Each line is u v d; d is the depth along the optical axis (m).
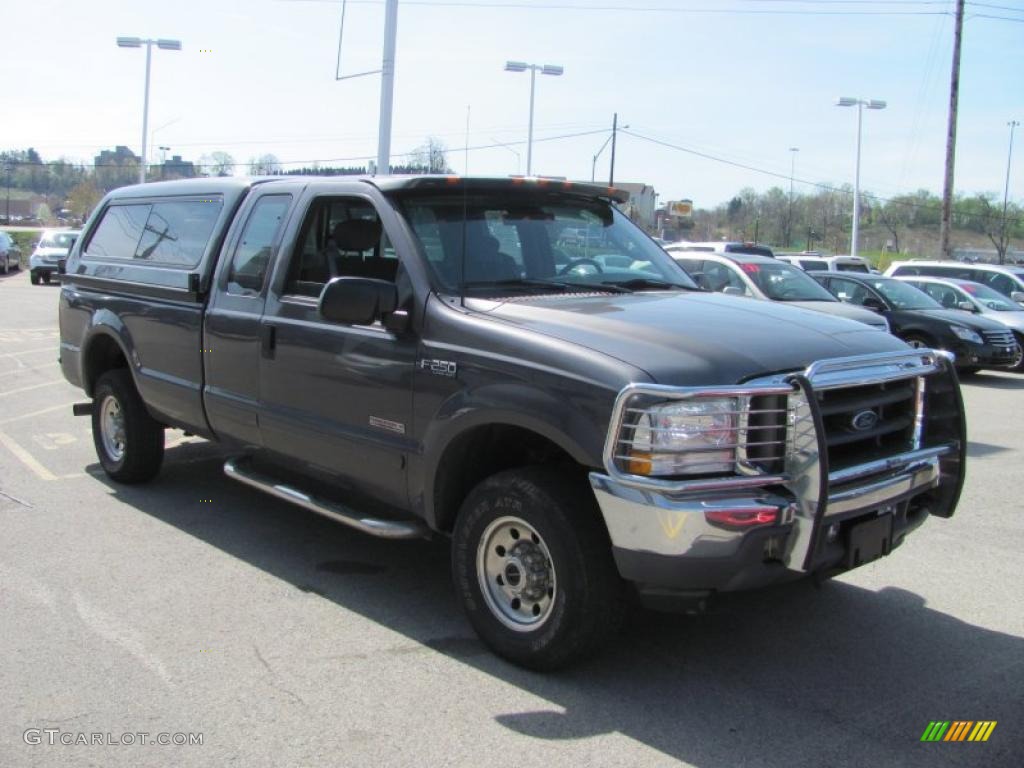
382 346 4.45
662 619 4.63
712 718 3.66
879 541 3.89
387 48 16.08
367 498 4.96
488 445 4.26
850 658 4.22
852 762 3.36
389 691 3.83
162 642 4.26
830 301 10.59
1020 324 16.34
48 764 3.25
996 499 7.09
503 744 3.44
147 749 3.36
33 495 6.62
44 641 4.24
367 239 4.78
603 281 4.95
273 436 5.23
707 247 16.78
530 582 3.98
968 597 4.99
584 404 3.61
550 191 5.12
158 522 6.05
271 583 5.03
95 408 7.03
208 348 5.62
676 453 3.44
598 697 3.81
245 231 5.56
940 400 4.23
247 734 3.48
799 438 3.48
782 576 3.63
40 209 103.81
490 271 4.59
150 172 38.41
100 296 6.79
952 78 31.34
